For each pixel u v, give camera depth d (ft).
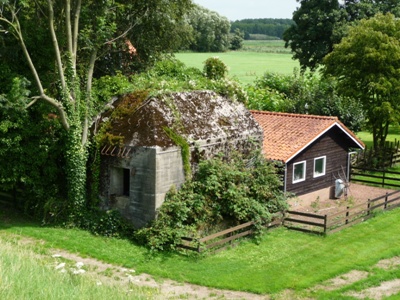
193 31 128.88
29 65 60.85
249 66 293.43
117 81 72.28
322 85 131.75
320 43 170.60
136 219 63.41
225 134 70.23
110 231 63.62
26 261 42.96
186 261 57.36
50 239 61.41
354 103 124.77
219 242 60.64
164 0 100.32
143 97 67.21
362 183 98.84
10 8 59.26
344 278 54.13
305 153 80.02
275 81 148.46
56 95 69.31
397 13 169.58
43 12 69.00
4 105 61.05
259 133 75.66
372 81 106.83
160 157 61.57
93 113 68.95
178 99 68.95
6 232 63.62
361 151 105.91
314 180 82.74
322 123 83.35
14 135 64.13
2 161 65.16
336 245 63.77
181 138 64.18
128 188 67.31
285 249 62.18
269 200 70.49
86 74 76.74
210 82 80.64
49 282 37.58
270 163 73.00
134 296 40.34
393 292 50.67
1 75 63.46
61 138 67.77
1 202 75.51
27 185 69.67
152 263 56.54
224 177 66.39
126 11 94.43
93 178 66.69
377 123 114.42
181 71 109.40
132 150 63.16
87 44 68.49
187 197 63.62
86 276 43.62
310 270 55.83
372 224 72.43
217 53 378.32
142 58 111.55
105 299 37.14
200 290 50.72
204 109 71.26
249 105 127.95
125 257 57.41
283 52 414.62
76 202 66.03
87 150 66.69
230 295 49.70
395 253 61.46
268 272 55.06
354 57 109.50
